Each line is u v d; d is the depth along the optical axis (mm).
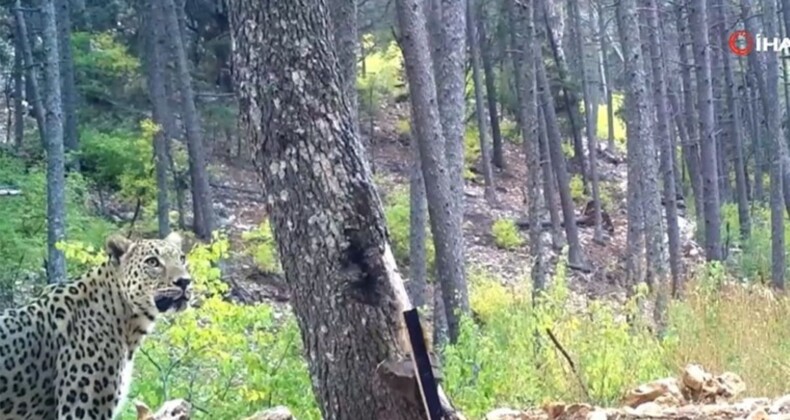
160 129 24672
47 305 7078
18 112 28984
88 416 7133
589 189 40938
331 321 5719
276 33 5852
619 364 10539
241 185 30875
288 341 9281
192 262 8922
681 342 12242
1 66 31812
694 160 34406
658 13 28641
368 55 42531
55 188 18250
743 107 44812
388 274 5750
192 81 31172
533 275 21297
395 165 37688
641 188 22125
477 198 36750
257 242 25375
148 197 26969
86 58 29078
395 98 44094
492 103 40906
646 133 21312
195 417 9164
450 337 15141
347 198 5781
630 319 14656
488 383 9805
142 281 7305
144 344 9352
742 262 30141
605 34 48062
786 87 39469
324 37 5957
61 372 7043
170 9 23781
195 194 26141
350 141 5914
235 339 9109
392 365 5570
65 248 8641
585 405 7766
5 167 22391
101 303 7246
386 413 5609
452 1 17234
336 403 5758
